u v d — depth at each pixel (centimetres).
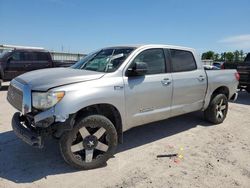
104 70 390
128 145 455
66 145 334
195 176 351
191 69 510
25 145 436
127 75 389
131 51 414
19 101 354
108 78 366
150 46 438
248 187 328
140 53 417
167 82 445
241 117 688
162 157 409
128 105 388
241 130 566
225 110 612
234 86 625
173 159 402
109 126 359
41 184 319
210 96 559
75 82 338
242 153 436
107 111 390
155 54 443
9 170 350
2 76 1100
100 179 335
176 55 482
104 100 352
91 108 364
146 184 327
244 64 967
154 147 449
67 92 320
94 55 463
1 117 611
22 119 369
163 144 465
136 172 357
